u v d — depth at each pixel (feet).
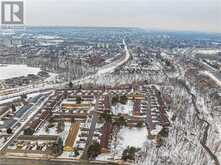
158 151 517.96
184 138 572.92
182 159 491.72
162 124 639.76
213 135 588.09
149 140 570.05
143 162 485.97
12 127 625.82
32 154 515.09
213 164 482.28
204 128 624.18
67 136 573.74
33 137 566.36
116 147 538.88
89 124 636.89
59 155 514.68
